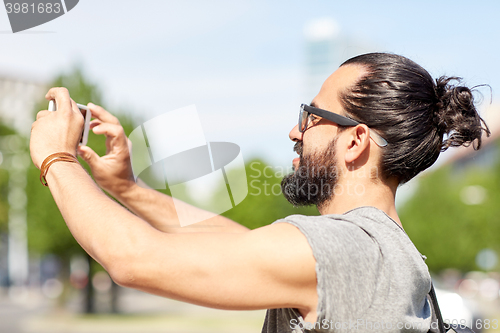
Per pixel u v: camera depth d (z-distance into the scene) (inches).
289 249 41.3
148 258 40.0
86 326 682.8
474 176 1644.9
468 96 54.6
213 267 40.1
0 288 1769.2
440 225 1562.5
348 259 42.4
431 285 49.8
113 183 62.7
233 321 697.0
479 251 1579.7
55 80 753.0
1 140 856.9
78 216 42.8
